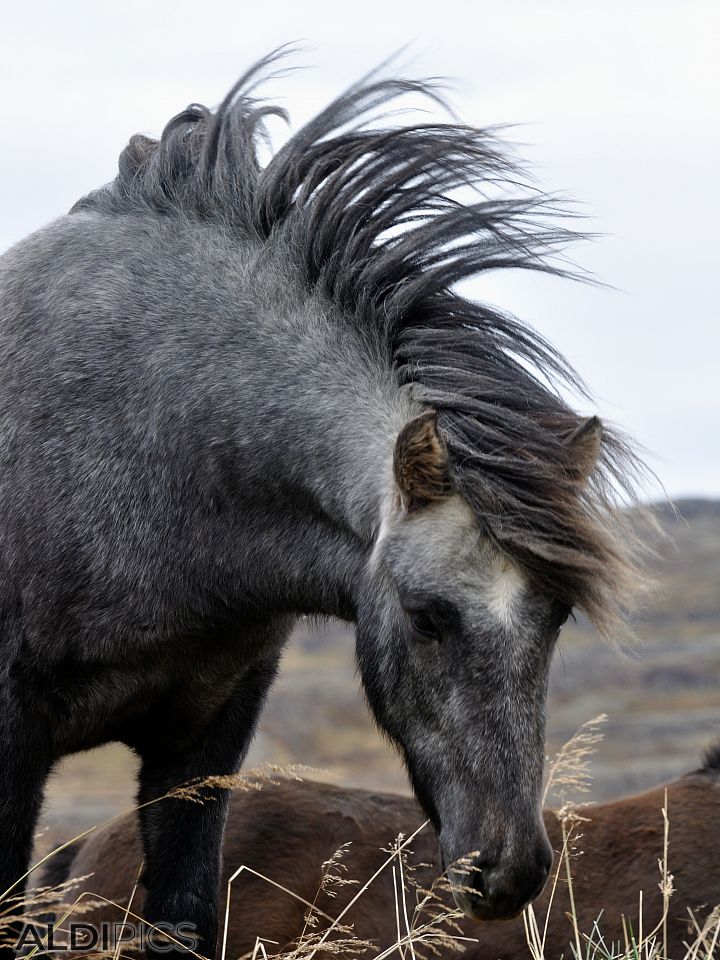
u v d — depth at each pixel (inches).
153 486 222.4
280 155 237.5
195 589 223.3
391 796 270.2
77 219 243.6
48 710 223.9
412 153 230.1
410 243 225.5
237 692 246.1
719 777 268.2
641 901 230.5
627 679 1325.0
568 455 197.9
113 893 259.9
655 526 208.7
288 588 223.6
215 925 242.4
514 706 184.1
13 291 237.9
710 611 1558.8
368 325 224.7
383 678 201.8
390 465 206.8
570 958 242.4
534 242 227.5
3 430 227.8
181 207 241.3
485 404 205.8
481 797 185.2
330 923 248.5
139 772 249.1
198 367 224.5
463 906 189.5
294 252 232.2
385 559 197.3
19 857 221.3
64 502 221.6
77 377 225.9
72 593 220.4
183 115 252.8
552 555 183.3
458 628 187.3
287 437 219.1
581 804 246.2
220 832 244.4
